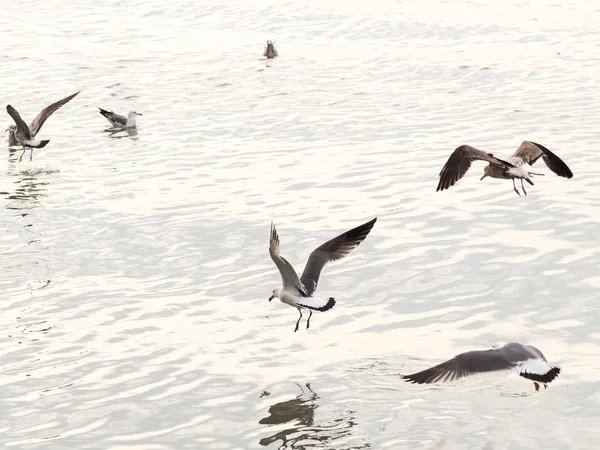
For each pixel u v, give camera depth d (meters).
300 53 45.62
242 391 16.84
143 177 29.52
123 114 36.78
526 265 21.50
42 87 41.00
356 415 15.84
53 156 32.31
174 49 47.50
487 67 41.12
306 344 18.66
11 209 26.88
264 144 32.31
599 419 15.37
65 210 26.69
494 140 30.94
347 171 28.84
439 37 47.25
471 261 21.94
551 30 47.78
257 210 25.86
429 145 30.98
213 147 32.31
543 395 16.22
